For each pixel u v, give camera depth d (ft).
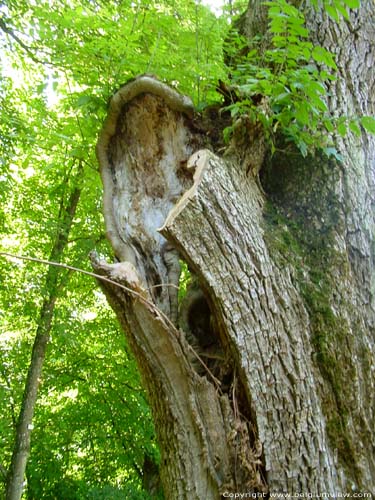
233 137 7.28
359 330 6.50
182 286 14.19
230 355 6.38
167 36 9.13
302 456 5.67
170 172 7.85
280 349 6.01
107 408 23.16
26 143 15.67
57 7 12.04
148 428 23.25
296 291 6.46
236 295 6.03
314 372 6.09
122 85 7.77
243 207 6.54
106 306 24.16
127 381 23.62
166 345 6.23
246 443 5.93
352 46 8.48
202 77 8.77
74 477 23.76
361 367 6.30
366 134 8.23
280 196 7.56
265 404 5.85
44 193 21.59
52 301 19.88
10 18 15.65
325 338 6.27
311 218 7.23
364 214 7.44
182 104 7.64
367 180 7.84
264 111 6.90
